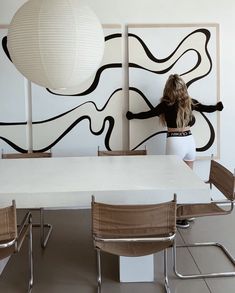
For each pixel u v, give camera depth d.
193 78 4.75
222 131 4.88
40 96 4.74
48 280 3.18
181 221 4.25
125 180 3.05
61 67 2.79
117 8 4.66
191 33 4.69
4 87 4.70
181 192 2.78
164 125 4.64
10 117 4.75
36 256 3.62
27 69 2.84
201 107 4.73
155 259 3.51
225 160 4.91
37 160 3.98
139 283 3.11
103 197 2.77
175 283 3.10
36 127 4.78
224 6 4.70
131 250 2.68
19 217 4.64
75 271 3.33
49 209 4.91
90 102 4.77
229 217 4.52
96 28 2.86
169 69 4.73
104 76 4.73
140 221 2.50
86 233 4.16
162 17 4.68
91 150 4.83
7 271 3.34
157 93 4.75
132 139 4.81
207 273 3.24
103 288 3.04
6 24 4.60
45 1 2.74
